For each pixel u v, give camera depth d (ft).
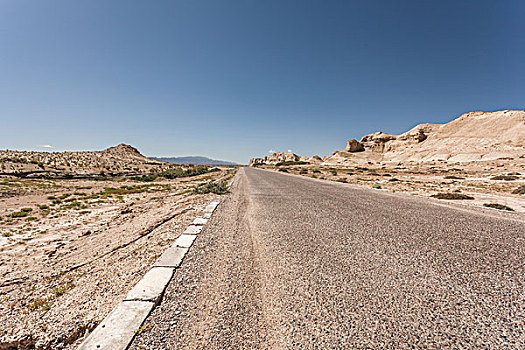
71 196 51.16
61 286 11.08
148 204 38.78
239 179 86.43
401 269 11.12
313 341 6.56
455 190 56.13
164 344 6.60
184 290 9.53
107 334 6.98
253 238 16.55
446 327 7.05
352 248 14.02
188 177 137.90
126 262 13.34
